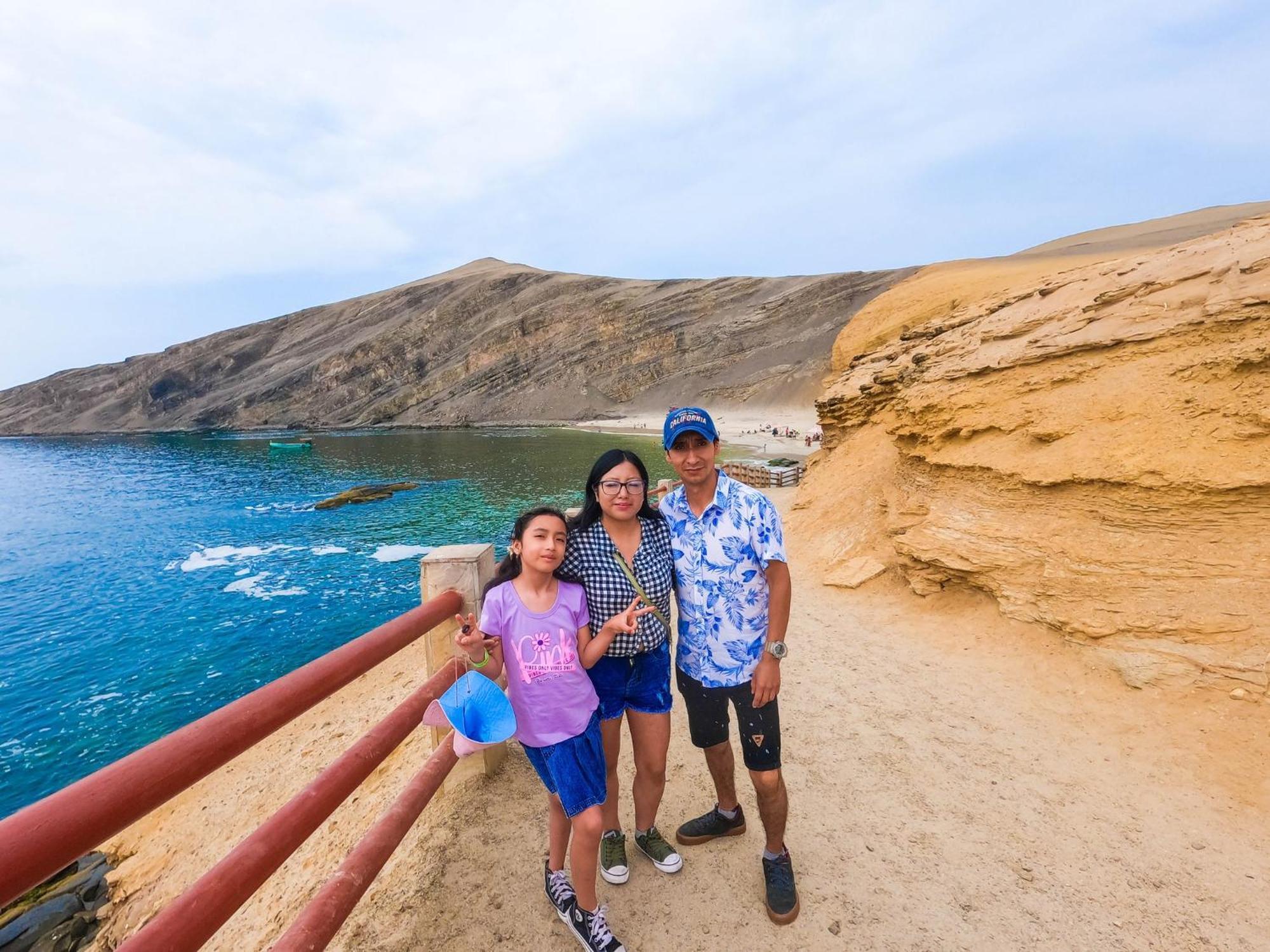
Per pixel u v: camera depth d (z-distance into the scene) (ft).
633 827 10.62
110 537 90.68
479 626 7.34
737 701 8.48
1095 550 16.57
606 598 7.79
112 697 39.81
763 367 302.45
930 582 21.67
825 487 38.40
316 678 6.12
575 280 445.37
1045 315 23.20
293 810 5.98
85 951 14.30
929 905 8.96
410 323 433.89
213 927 4.83
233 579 64.75
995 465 20.04
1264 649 13.10
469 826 10.32
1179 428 16.11
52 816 3.51
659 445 203.21
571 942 8.07
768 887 8.71
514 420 337.11
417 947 8.05
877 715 14.94
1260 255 16.70
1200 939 8.39
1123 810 11.10
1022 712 14.65
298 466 182.50
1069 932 8.52
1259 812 10.74
